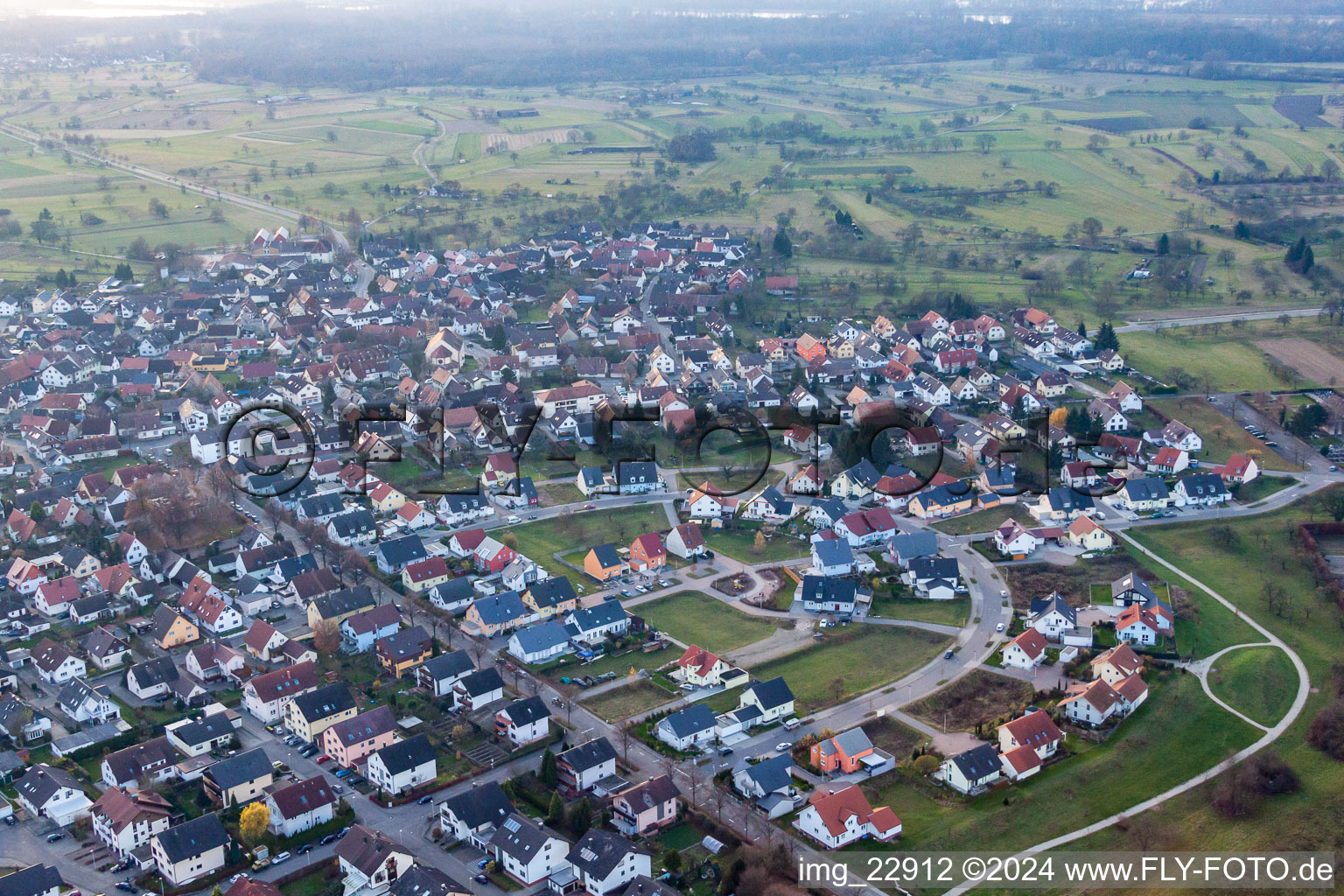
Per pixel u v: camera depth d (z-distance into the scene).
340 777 157.38
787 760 156.38
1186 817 148.75
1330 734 163.00
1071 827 146.50
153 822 145.00
